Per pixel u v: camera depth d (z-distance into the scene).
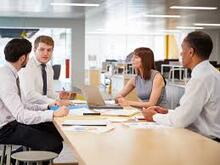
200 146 1.89
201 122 2.49
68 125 2.46
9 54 2.97
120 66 10.35
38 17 10.14
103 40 18.58
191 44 2.54
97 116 2.91
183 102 2.44
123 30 16.34
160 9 9.05
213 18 11.03
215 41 15.48
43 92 3.86
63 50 10.33
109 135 2.15
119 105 3.62
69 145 2.00
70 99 3.97
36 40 3.78
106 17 10.98
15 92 2.92
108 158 1.62
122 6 8.53
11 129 2.98
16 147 3.37
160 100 3.87
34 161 2.42
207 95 2.44
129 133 2.23
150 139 2.06
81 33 10.41
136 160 1.59
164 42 18.80
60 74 9.93
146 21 12.12
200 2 7.82
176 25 13.45
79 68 10.39
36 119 2.82
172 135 2.19
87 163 1.53
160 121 2.56
